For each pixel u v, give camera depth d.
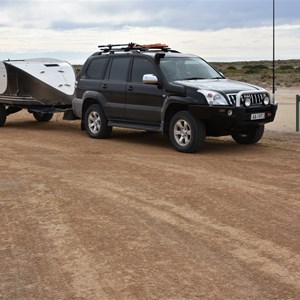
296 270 4.43
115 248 5.00
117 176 8.15
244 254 4.80
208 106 9.48
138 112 10.96
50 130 14.59
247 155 9.84
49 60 15.86
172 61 10.89
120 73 11.46
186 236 5.31
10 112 16.09
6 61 15.24
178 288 4.11
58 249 5.02
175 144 10.27
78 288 4.16
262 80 43.34
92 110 12.26
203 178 7.90
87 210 6.30
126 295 4.02
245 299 3.91
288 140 11.77
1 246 5.14
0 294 4.07
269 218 5.86
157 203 6.55
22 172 8.60
